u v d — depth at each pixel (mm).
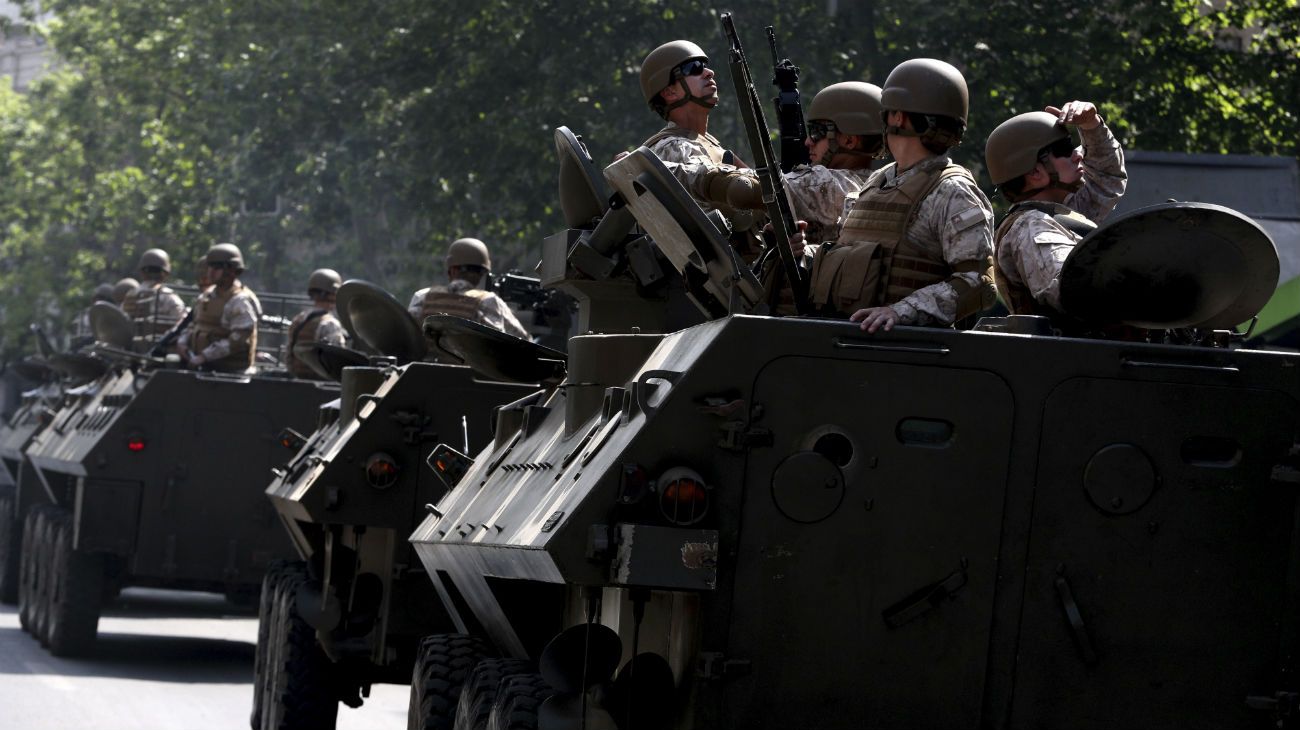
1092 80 56188
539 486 13828
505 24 64000
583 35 63750
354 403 25109
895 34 57125
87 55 99750
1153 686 11883
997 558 11797
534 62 65125
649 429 11523
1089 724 11852
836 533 11656
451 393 23938
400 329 25438
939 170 13070
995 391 11797
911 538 11727
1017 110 55906
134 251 109438
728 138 57406
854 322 11773
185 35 83938
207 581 34719
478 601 16656
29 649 38625
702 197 15680
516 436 17172
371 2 68438
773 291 14164
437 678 17250
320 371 28516
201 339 38562
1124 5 57156
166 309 46781
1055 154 14148
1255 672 11914
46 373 55812
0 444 55969
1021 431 11805
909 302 12477
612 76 63656
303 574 26344
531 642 15875
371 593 24422
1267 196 35531
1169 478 11859
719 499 11555
